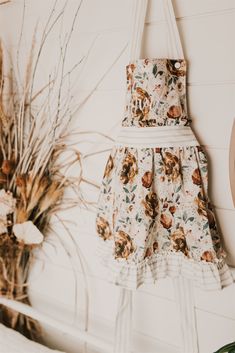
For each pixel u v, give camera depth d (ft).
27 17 4.01
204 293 3.23
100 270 3.83
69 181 3.93
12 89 4.20
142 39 3.25
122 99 3.48
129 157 2.98
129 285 2.88
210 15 2.94
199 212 2.88
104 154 3.66
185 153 2.93
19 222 4.08
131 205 2.97
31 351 3.81
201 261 2.84
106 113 3.60
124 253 2.93
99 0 3.51
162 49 3.17
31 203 4.00
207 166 3.01
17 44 4.13
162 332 3.51
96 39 3.57
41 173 3.99
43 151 3.99
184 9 3.04
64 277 4.13
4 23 4.20
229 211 3.04
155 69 2.87
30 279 4.42
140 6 3.11
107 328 3.84
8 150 4.20
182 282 3.14
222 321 3.17
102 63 3.56
